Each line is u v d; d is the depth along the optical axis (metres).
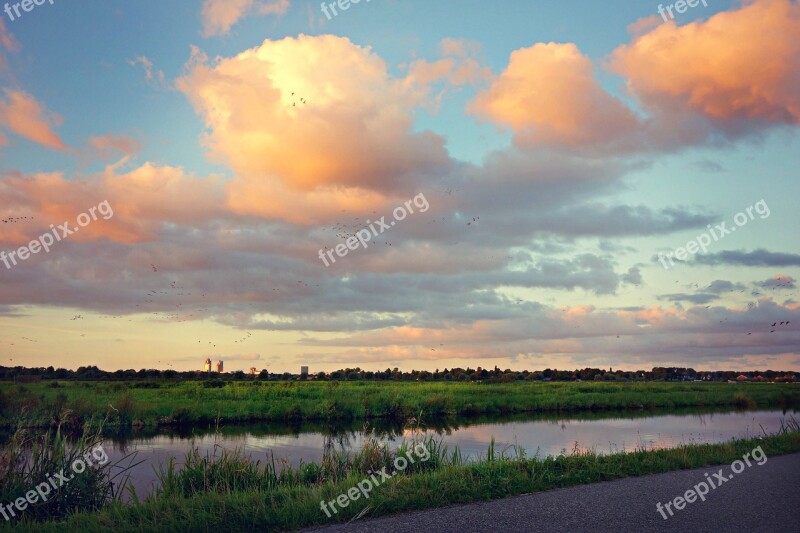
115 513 8.05
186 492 9.93
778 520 7.70
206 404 31.17
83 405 25.69
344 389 44.75
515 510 8.27
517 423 29.44
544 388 53.78
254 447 19.52
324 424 29.06
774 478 10.68
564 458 11.87
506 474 10.30
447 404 35.97
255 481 10.61
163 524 7.41
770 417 32.78
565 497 9.09
